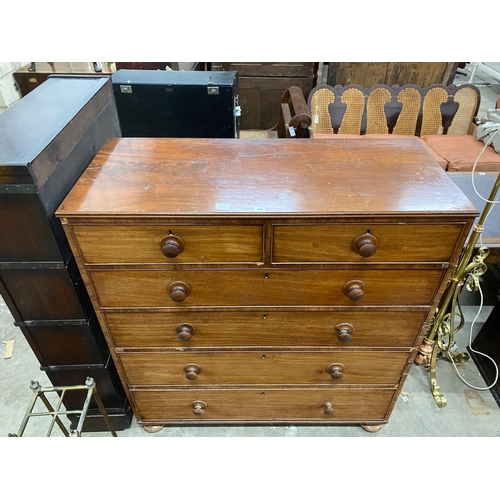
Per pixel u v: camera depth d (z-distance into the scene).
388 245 1.03
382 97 3.01
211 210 0.97
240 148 1.27
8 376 1.87
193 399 1.50
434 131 3.12
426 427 1.68
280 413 1.57
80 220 0.97
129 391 1.45
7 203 0.97
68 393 1.49
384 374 1.40
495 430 1.67
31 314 1.24
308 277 1.11
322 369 1.38
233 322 1.23
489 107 4.55
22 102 1.25
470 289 1.60
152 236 1.01
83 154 1.22
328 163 1.18
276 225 0.99
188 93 1.98
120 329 1.25
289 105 2.66
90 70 3.01
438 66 3.67
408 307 1.19
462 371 1.92
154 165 1.16
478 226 1.39
